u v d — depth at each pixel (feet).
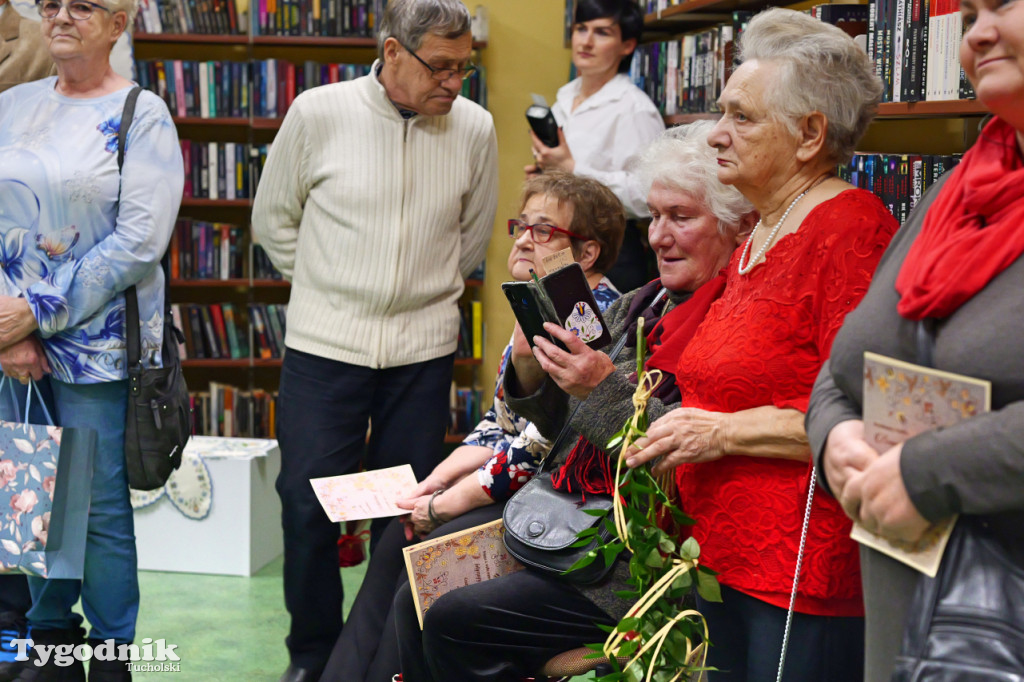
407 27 9.15
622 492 5.49
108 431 8.74
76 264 8.35
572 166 13.21
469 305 17.78
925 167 8.75
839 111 5.10
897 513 3.63
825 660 5.03
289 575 9.78
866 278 4.83
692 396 5.51
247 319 17.16
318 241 9.84
